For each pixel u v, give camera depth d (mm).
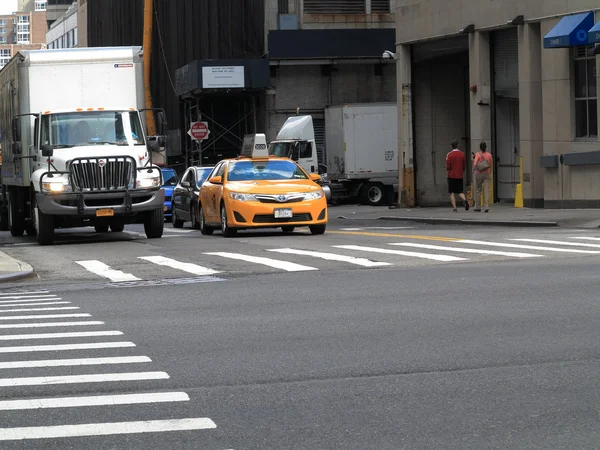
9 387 15469
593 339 18094
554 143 59281
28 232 58469
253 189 47156
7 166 56656
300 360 17109
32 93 49250
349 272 31031
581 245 36812
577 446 11758
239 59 102688
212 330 20516
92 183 47250
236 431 12734
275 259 35531
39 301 26500
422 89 76312
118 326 21406
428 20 71500
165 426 13031
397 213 67938
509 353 17141
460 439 12156
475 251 35938
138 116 49469
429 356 17125
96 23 127875
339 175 89125
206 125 90188
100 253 41406
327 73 102312
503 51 65438
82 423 13266
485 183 60812
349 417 13297
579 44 55656
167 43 112875
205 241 45812
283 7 104312
